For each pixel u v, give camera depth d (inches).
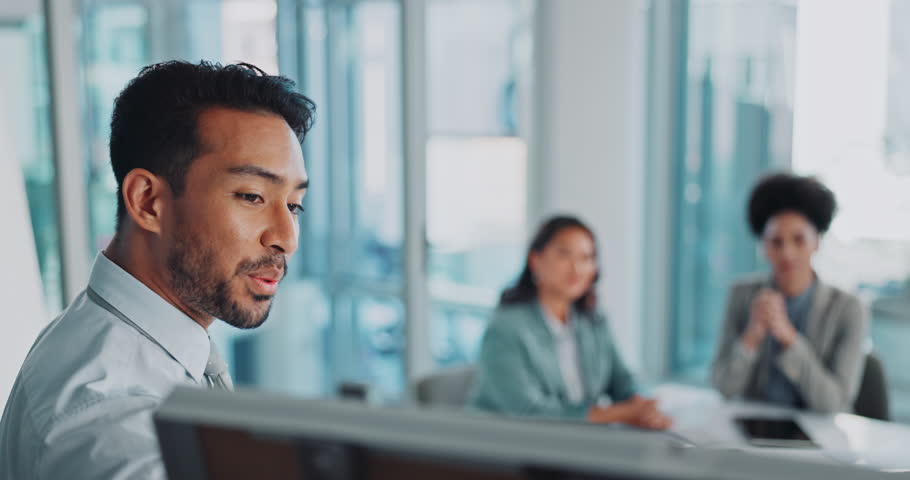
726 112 193.8
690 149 199.5
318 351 164.4
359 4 152.8
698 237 201.2
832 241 180.2
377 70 156.1
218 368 41.8
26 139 115.8
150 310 37.1
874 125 174.6
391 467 22.6
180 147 36.2
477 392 108.4
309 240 159.6
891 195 173.9
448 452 21.7
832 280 181.2
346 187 157.5
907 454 89.8
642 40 195.0
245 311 37.6
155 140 36.3
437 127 163.6
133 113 37.1
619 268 191.5
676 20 196.2
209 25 136.9
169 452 25.3
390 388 163.0
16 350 91.0
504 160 175.8
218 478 24.8
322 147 154.6
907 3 168.4
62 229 118.3
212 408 24.7
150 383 36.0
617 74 184.9
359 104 155.9
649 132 201.0
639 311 203.9
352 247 160.9
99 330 36.2
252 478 24.3
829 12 176.9
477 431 22.0
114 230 39.4
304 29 148.7
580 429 21.5
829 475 19.5
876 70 173.0
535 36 177.0
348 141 156.2
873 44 173.0
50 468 32.2
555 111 179.8
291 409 24.0
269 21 144.3
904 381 176.7
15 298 91.9
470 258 173.0
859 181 176.9
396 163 158.4
